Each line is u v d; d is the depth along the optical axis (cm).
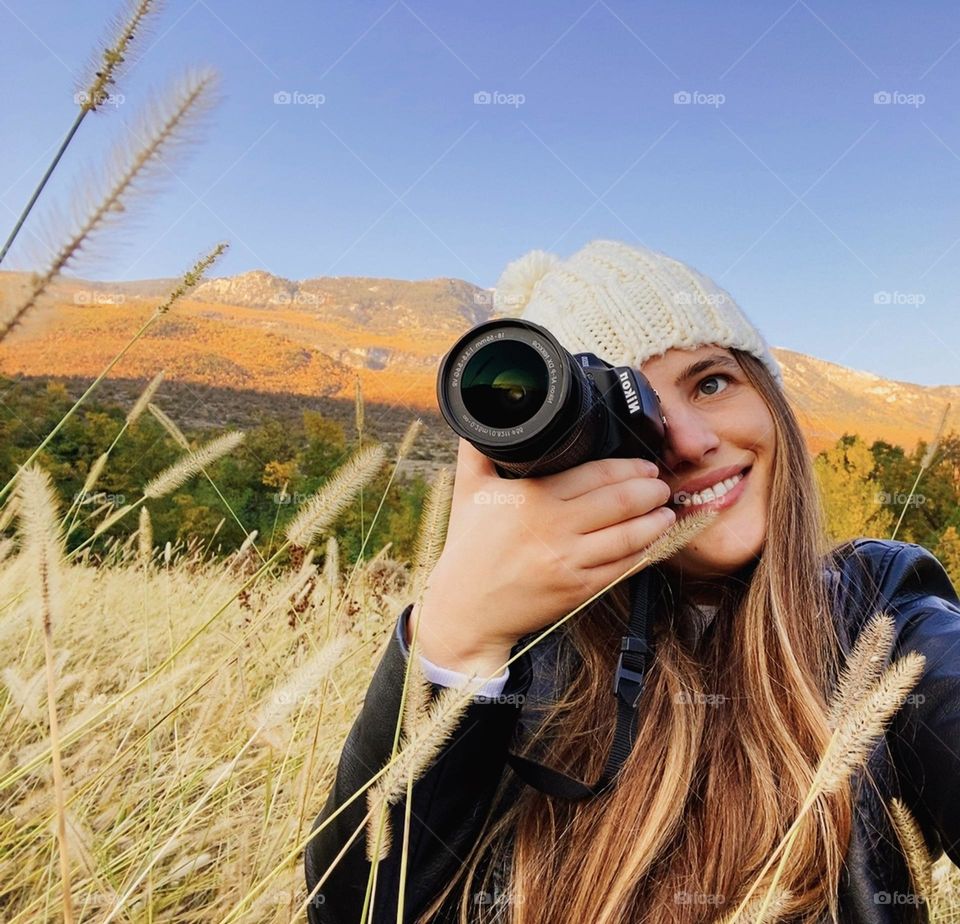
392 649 111
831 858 104
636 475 102
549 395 93
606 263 155
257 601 210
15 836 131
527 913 115
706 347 139
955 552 730
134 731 164
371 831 95
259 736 109
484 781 120
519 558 103
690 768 114
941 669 113
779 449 134
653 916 108
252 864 142
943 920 145
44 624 75
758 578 126
